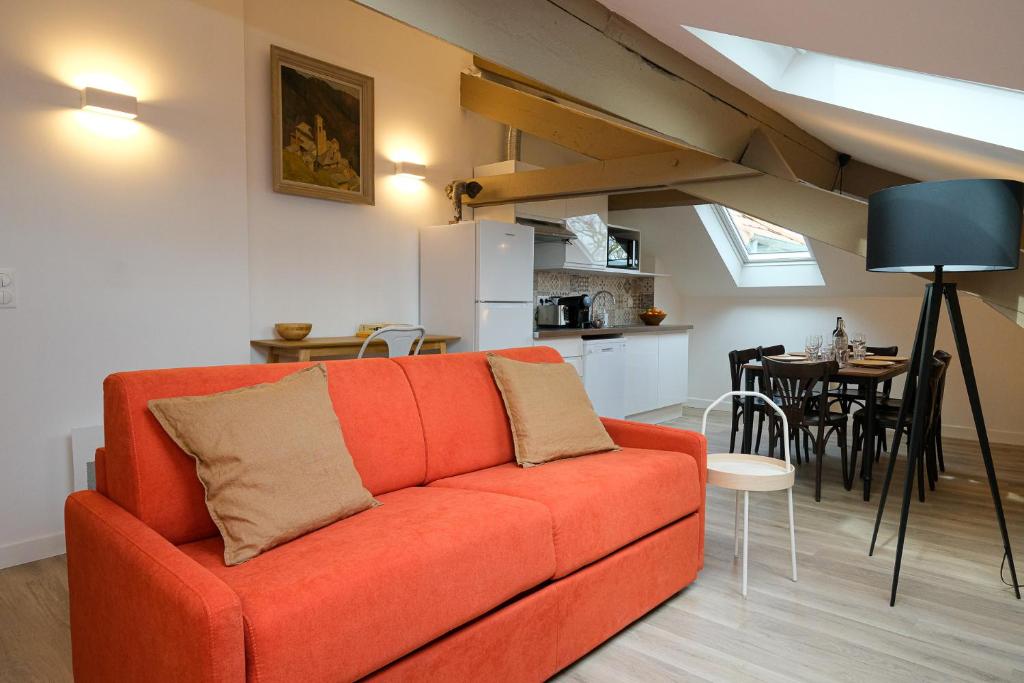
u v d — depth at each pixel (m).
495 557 1.80
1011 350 5.59
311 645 1.37
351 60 4.56
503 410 2.76
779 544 3.19
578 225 5.87
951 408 5.90
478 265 4.66
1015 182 2.27
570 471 2.45
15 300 2.98
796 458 4.81
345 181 4.51
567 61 2.35
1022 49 1.30
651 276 7.27
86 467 3.17
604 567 2.20
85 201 3.18
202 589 1.25
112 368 3.29
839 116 2.80
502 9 2.14
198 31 3.58
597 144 4.51
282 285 4.22
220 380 1.96
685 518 2.66
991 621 2.41
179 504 1.75
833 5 1.35
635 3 2.07
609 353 5.85
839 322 4.66
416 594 1.59
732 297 7.36
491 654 1.80
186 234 3.55
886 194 2.45
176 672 1.29
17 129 2.96
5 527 2.98
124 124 3.31
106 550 1.55
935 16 1.25
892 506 3.82
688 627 2.36
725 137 3.25
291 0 4.20
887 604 2.54
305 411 1.94
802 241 6.51
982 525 3.50
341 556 1.58
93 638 1.67
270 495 1.71
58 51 3.07
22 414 3.02
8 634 2.33
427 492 2.23
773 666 2.10
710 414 7.28
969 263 2.27
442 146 5.25
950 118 2.32
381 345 4.49
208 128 3.63
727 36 2.33
